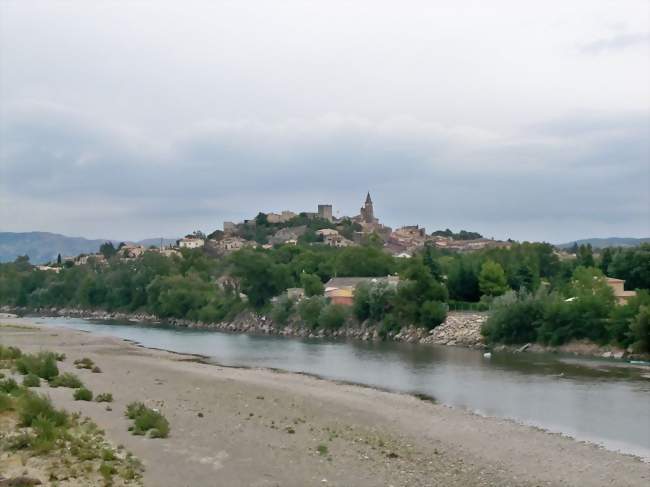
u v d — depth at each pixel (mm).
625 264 140375
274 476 27078
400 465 30250
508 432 40312
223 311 174875
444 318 115438
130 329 154500
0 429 30891
